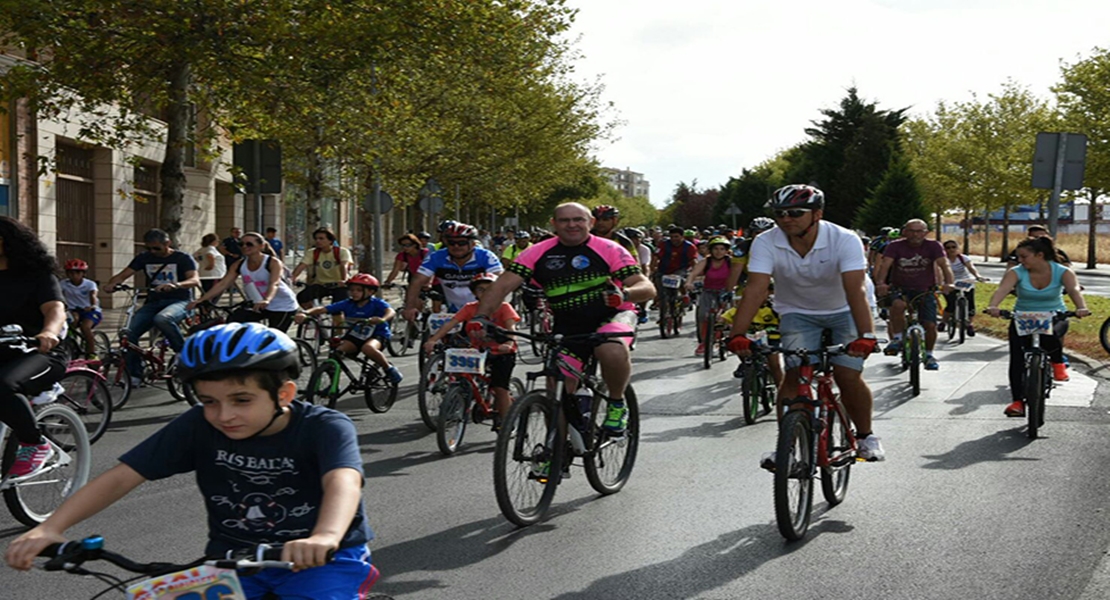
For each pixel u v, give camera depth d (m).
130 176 24.59
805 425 6.03
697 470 7.91
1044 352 9.55
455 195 38.22
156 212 26.94
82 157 23.09
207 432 3.11
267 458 3.07
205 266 19.92
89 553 2.73
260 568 2.68
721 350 15.23
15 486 6.42
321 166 26.02
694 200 131.00
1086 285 39.47
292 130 24.23
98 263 23.67
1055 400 11.20
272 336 2.96
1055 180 14.63
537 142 36.81
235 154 16.83
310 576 3.00
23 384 6.26
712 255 15.30
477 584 5.22
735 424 10.02
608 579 5.29
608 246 6.88
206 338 2.92
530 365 15.52
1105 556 5.61
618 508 6.74
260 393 2.94
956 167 67.62
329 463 3.00
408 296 10.85
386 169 30.52
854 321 6.35
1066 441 8.96
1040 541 5.91
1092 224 54.62
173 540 6.11
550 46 30.84
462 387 8.78
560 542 5.96
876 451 6.58
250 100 18.06
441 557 5.69
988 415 10.36
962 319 18.45
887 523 6.32
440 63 22.91
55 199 21.09
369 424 10.18
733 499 6.96
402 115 25.77
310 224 25.98
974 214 76.38
